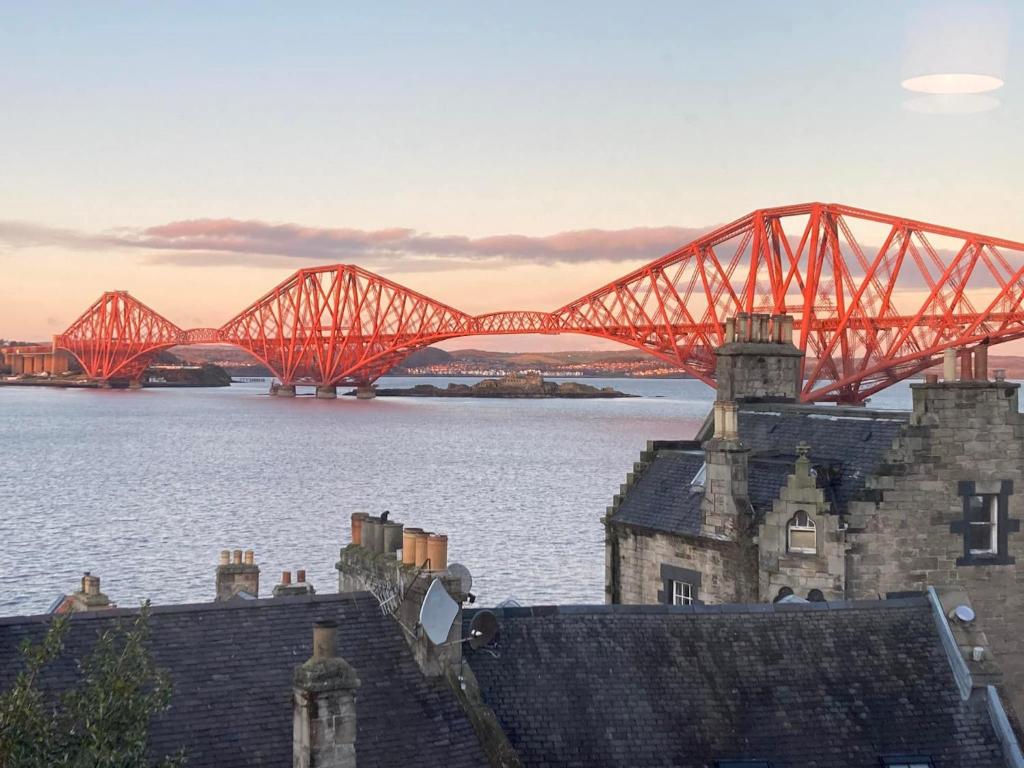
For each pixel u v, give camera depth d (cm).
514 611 3241
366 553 3341
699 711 3125
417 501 16275
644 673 3181
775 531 4394
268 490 17850
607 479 19562
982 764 3150
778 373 5509
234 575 5259
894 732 3177
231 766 2653
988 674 3297
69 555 11700
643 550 5003
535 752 2964
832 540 4256
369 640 3034
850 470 4528
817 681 3253
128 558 11506
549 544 12131
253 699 2805
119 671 2431
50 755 2311
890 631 3406
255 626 2981
